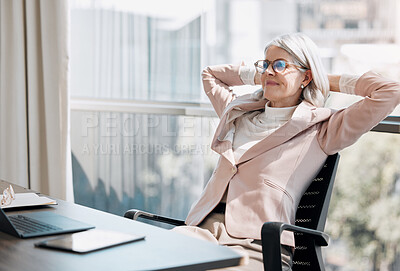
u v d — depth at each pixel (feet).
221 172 7.32
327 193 6.83
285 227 5.65
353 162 8.63
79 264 3.93
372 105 6.57
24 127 11.53
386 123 7.87
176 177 10.71
